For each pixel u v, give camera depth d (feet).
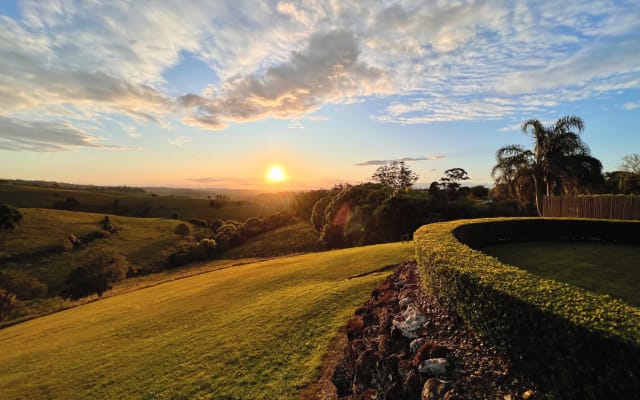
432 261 17.30
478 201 117.70
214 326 32.50
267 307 34.01
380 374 13.88
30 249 140.67
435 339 14.15
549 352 9.22
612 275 24.11
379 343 15.67
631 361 7.28
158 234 191.62
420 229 29.37
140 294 76.23
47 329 56.59
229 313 36.86
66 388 25.81
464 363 11.88
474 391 10.37
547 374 9.33
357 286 33.06
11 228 154.10
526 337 10.05
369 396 13.48
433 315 16.26
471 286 12.86
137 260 152.15
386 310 19.65
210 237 199.93
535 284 11.63
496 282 12.07
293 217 196.85
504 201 106.42
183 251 160.97
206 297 50.72
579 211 64.49
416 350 13.88
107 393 23.15
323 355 20.88
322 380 18.24
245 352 23.84
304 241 156.97
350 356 17.21
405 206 104.01
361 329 19.65
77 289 102.53
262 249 158.61
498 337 11.32
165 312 45.91
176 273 133.90
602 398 7.80
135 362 27.76
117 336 38.60
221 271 86.99
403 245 60.64
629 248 36.73
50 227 166.40
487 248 38.86
